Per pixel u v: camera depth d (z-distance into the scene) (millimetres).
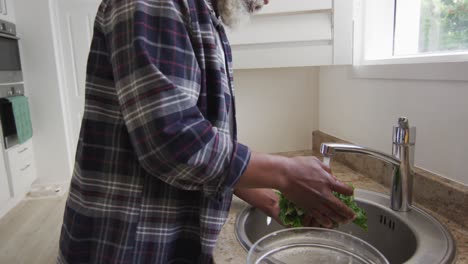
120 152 604
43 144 3221
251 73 1582
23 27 2996
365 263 626
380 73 1128
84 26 3102
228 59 731
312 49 1322
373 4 1285
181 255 683
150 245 625
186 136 466
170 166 482
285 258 639
